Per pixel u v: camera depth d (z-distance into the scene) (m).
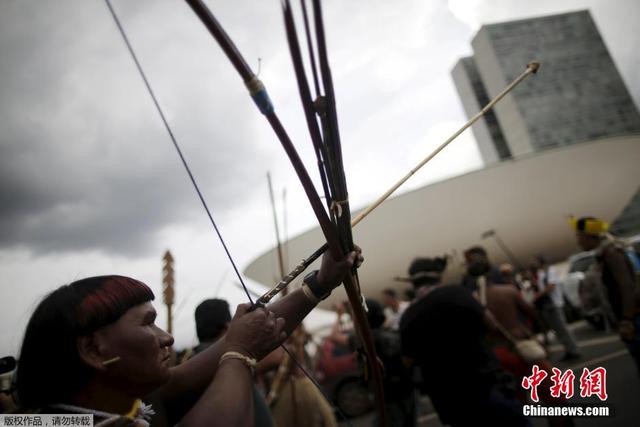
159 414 0.97
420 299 2.55
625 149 21.77
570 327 9.76
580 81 86.81
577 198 21.95
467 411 2.38
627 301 2.99
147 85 0.69
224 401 0.74
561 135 82.75
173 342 0.87
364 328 1.10
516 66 85.88
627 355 5.53
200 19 0.54
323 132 0.76
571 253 23.64
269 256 17.80
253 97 0.59
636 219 79.38
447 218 20.27
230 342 0.84
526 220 21.39
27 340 0.76
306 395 3.07
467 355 2.38
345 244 0.92
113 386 0.77
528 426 2.33
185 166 0.78
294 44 0.59
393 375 3.10
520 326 3.14
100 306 0.76
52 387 0.74
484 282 3.38
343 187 0.82
